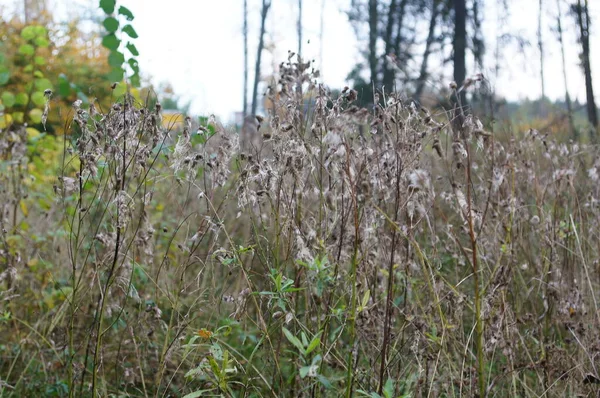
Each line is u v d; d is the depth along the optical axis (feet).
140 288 12.13
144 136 9.04
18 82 17.62
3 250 10.97
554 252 10.39
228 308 11.83
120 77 12.90
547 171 12.19
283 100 9.42
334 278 8.07
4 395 9.89
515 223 10.85
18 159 12.78
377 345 8.86
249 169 8.55
